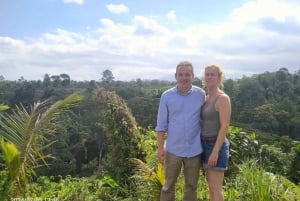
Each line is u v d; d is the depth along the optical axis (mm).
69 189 4312
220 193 2900
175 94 3006
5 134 3684
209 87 2922
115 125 5199
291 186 3543
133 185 4648
